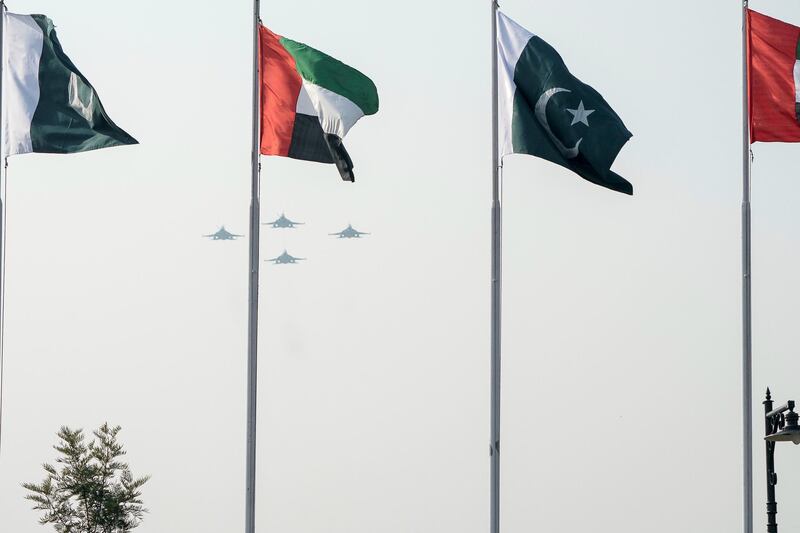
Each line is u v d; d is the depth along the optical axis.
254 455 60.97
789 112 62.59
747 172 62.94
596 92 60.88
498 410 61.41
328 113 60.97
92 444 77.38
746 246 62.91
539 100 60.69
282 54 61.28
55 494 76.81
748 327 62.94
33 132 61.22
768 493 63.34
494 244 61.31
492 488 61.47
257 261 61.22
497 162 61.31
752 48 62.84
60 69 61.41
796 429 61.41
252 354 61.06
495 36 61.41
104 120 61.22
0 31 61.31
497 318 61.28
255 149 61.12
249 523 60.88
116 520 76.81
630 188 60.53
